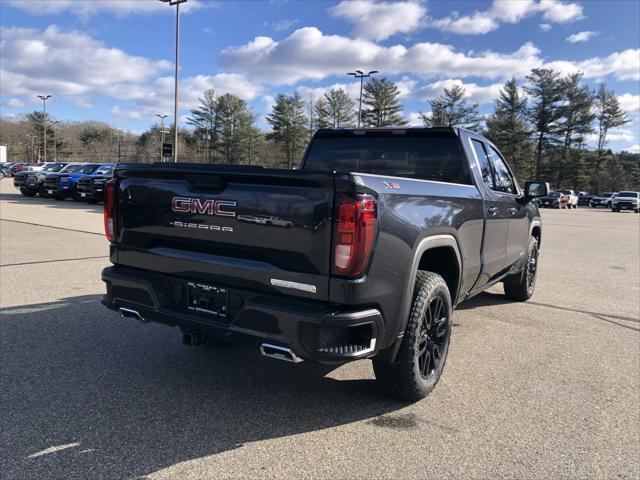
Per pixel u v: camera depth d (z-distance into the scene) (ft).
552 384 13.17
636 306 22.12
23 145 371.76
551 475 9.08
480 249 14.73
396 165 15.90
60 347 14.71
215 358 14.30
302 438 10.10
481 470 9.16
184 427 10.37
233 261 10.18
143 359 14.02
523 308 21.27
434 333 12.09
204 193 10.49
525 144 260.42
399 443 10.02
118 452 9.36
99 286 21.74
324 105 265.75
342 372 13.60
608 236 57.93
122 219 11.96
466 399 12.14
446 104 258.16
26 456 9.14
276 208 9.58
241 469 8.95
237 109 275.18
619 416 11.43
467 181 14.74
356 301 9.16
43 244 32.55
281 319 9.36
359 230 9.02
